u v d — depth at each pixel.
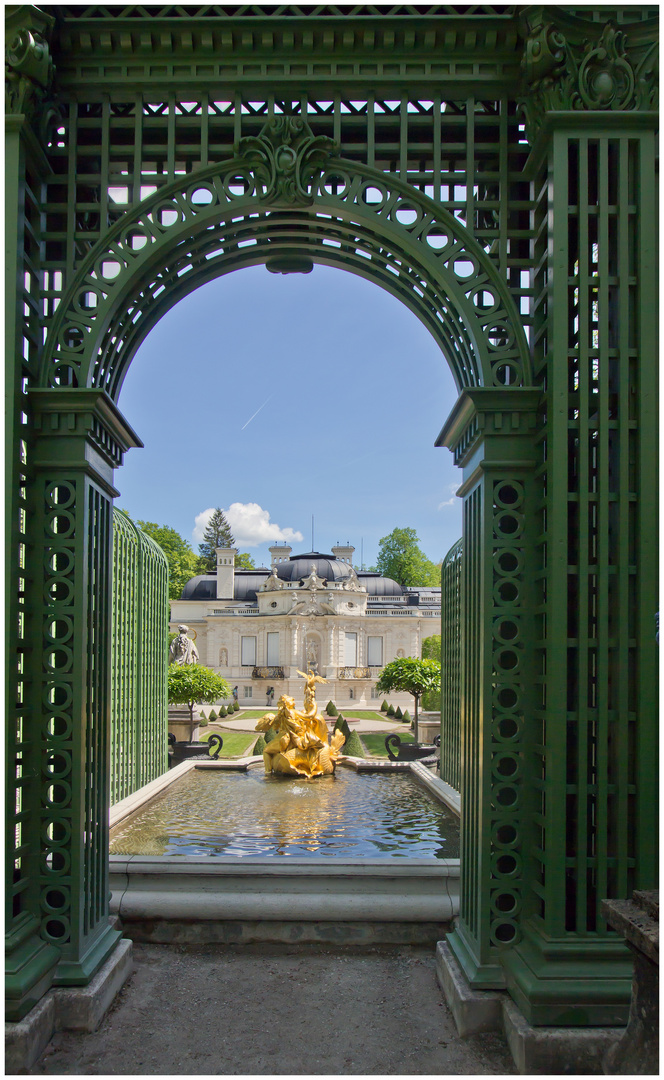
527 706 3.57
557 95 3.42
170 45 3.70
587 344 3.40
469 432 3.96
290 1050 3.20
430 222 3.78
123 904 4.33
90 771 3.71
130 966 3.98
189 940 4.35
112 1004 3.60
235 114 3.79
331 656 33.66
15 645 3.36
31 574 3.54
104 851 3.94
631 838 3.34
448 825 7.46
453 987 3.53
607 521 3.36
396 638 35.12
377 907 4.34
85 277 3.70
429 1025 3.43
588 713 3.33
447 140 4.08
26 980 3.07
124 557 7.37
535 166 3.72
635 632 3.35
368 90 3.79
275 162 3.74
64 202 3.94
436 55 3.73
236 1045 3.23
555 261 3.41
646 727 3.27
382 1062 3.10
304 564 36.44
